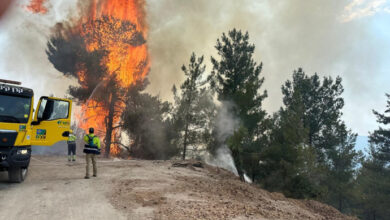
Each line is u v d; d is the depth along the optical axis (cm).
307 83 3175
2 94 881
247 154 1911
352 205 4509
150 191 862
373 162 4147
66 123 1045
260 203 952
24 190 838
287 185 1861
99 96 3097
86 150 1062
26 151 901
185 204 735
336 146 3203
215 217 642
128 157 3130
